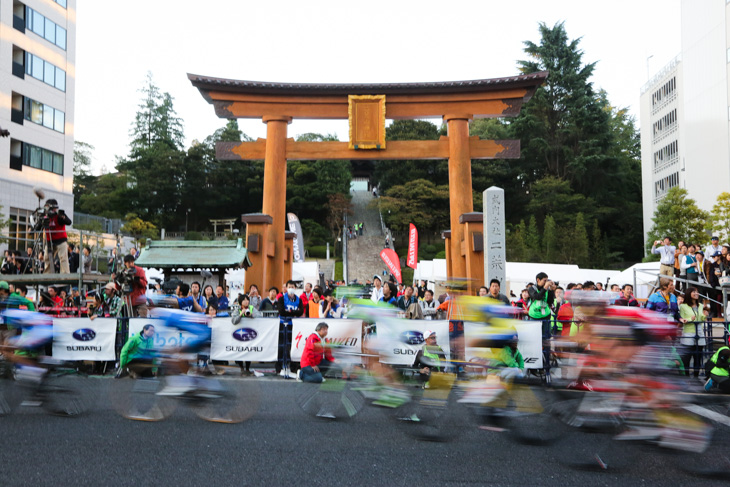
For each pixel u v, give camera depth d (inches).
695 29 1727.4
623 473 212.5
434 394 279.4
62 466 211.2
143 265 574.2
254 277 669.9
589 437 255.9
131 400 290.5
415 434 264.5
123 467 210.7
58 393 300.8
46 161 1424.7
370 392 306.3
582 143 2413.9
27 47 1359.5
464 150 729.6
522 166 2524.6
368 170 3043.8
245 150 749.9
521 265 1047.0
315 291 518.3
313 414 301.1
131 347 297.0
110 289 453.1
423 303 588.1
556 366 383.2
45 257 609.6
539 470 215.2
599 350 253.0
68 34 1512.1
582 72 2493.8
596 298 261.7
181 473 205.0
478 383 277.4
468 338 285.6
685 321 444.8
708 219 1557.6
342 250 2314.2
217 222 2596.0
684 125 1854.1
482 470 213.9
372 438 257.9
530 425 271.7
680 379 243.4
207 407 284.5
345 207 2598.4
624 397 242.7
